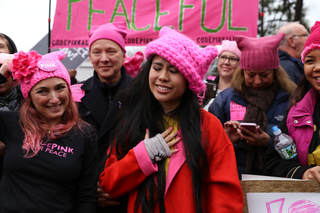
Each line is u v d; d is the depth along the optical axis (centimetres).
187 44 156
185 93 169
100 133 227
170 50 150
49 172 168
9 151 173
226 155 159
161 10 371
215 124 165
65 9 381
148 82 171
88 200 179
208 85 267
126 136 169
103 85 247
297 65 320
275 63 245
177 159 156
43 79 176
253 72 246
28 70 173
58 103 181
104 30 252
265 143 227
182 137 159
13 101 235
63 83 182
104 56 245
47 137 179
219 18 357
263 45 244
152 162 153
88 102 242
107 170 163
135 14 374
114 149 174
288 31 343
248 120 244
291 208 161
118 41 253
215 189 153
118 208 212
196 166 151
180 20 364
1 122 183
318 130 182
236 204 150
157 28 368
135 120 171
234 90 263
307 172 169
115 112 230
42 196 164
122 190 158
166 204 151
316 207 159
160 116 170
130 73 300
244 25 352
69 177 171
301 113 189
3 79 197
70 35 380
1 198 167
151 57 164
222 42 326
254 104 247
